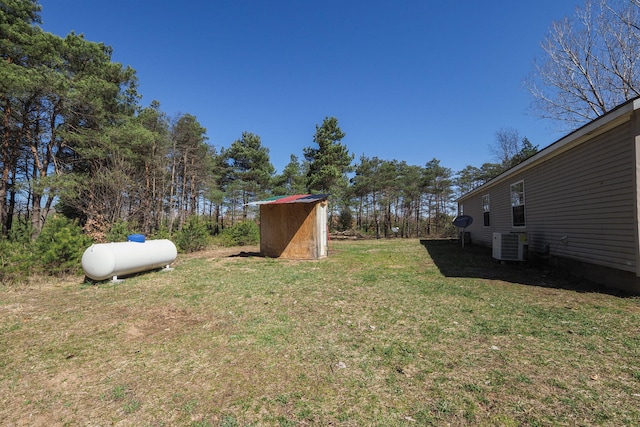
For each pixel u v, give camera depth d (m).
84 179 13.38
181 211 20.09
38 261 6.77
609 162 5.15
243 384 2.41
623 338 3.08
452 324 3.61
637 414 1.92
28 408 2.15
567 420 1.89
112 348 3.13
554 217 7.03
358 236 23.53
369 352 2.93
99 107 13.15
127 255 6.55
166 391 2.33
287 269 7.78
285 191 24.80
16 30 11.76
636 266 4.57
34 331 3.63
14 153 13.94
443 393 2.22
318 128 21.56
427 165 28.44
